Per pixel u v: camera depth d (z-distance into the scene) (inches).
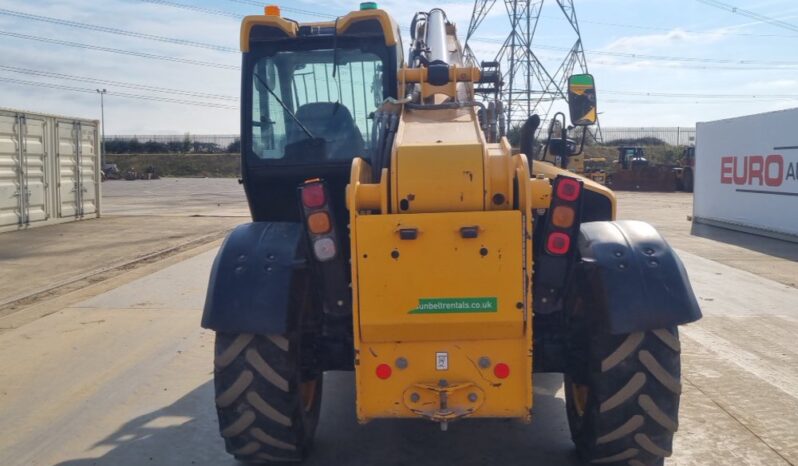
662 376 146.3
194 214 832.3
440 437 189.3
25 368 249.3
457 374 138.7
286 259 151.7
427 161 136.4
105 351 268.7
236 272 150.9
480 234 132.6
